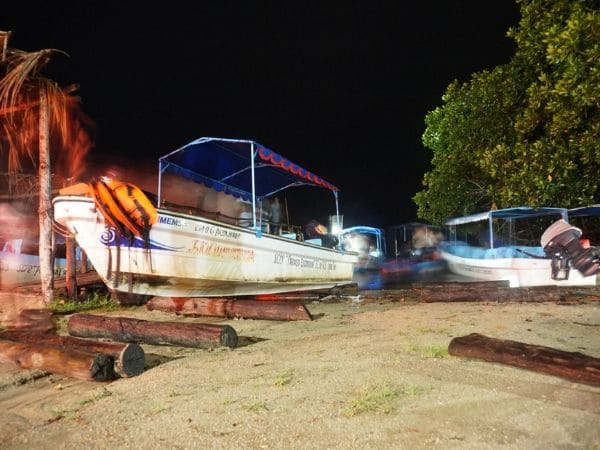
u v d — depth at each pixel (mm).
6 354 5934
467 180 16609
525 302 10039
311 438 3604
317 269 12742
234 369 5590
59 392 5195
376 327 7793
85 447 3764
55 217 9023
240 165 11344
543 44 11172
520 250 13570
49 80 10438
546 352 4746
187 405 4473
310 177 11969
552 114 11484
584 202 12547
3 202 14930
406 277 21625
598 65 9266
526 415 3783
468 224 18094
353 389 4570
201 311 9469
